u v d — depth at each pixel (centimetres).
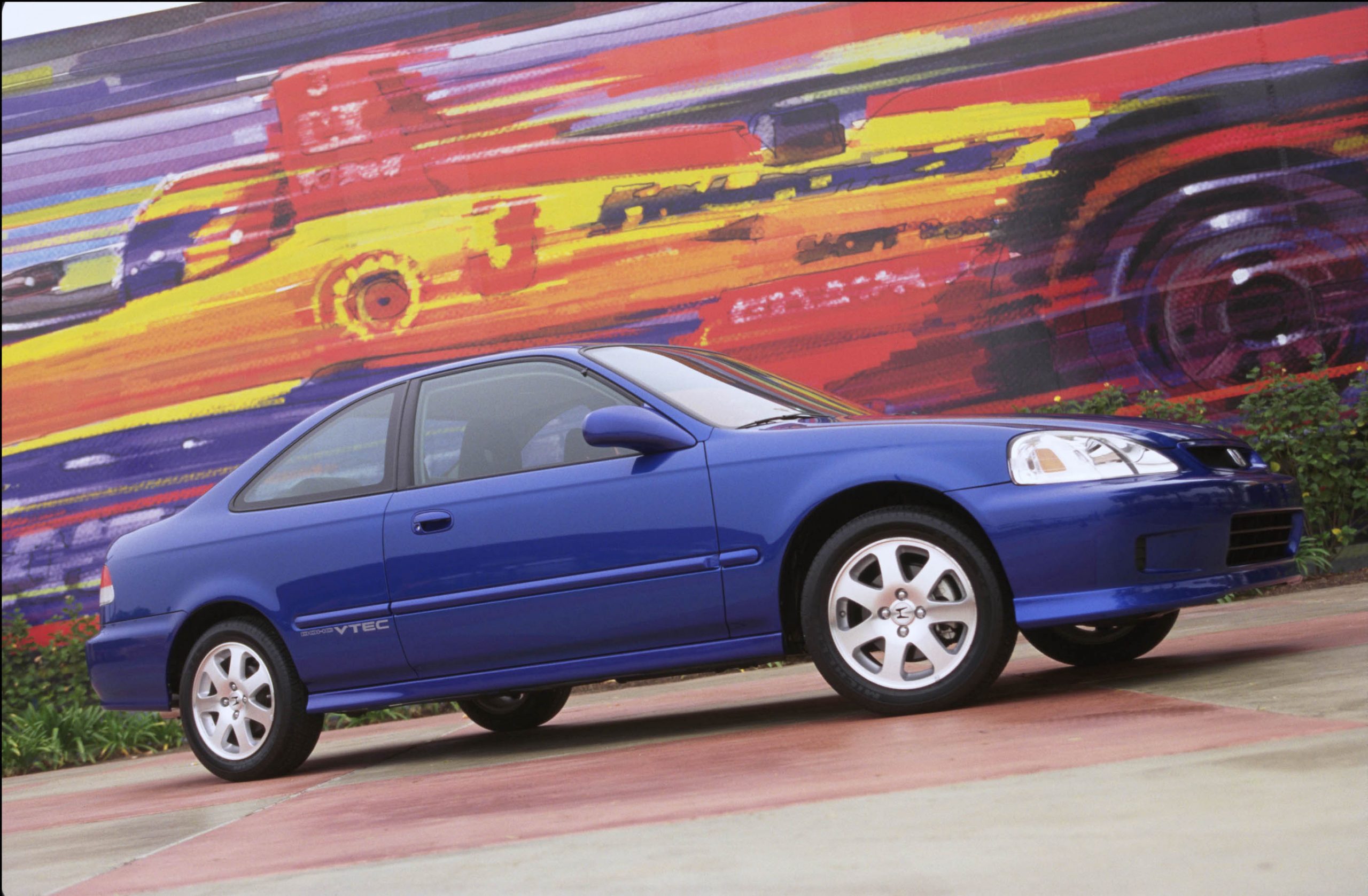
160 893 262
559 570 417
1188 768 240
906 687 379
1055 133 880
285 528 469
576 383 442
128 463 968
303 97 968
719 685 649
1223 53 862
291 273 962
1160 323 865
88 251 984
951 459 379
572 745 456
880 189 898
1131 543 362
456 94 949
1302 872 168
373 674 452
